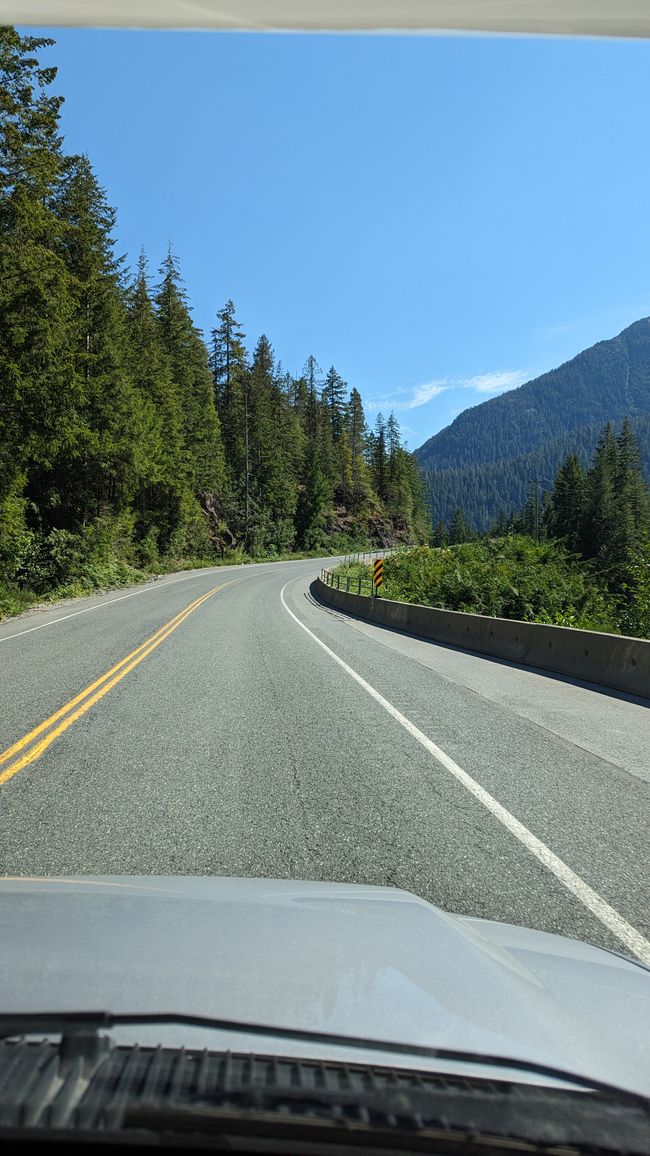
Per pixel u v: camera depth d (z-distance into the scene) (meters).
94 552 33.56
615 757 6.64
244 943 1.85
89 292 34.00
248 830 4.57
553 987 1.89
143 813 4.86
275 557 83.31
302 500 99.56
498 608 23.47
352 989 1.61
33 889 2.36
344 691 9.70
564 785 5.73
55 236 26.11
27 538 26.41
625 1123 1.18
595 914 3.49
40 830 4.50
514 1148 1.09
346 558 85.31
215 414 73.31
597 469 95.50
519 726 7.84
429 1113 1.12
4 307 21.22
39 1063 1.17
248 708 8.45
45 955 1.71
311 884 2.68
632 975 2.12
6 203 22.14
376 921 2.14
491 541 33.06
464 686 10.46
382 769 6.09
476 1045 1.40
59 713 8.04
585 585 24.64
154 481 40.78
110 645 14.14
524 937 2.48
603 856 4.27
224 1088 1.13
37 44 21.97
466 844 4.42
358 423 133.88
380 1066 1.28
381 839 4.47
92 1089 1.10
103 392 33.62
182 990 1.54
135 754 6.42
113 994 1.50
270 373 106.75
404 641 17.09
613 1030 1.65
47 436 23.77
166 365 54.19
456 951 1.92
